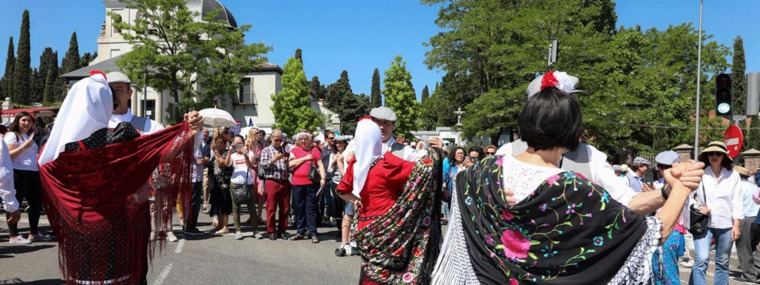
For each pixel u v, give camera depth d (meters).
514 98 24.28
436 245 4.19
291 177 9.66
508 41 25.03
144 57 29.44
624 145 31.55
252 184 9.37
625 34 35.19
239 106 51.94
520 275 2.07
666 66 36.97
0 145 7.17
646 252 1.96
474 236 2.23
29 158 8.17
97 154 3.21
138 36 30.77
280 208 9.48
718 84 10.28
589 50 24.00
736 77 51.38
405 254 4.04
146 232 3.50
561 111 2.14
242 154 9.31
